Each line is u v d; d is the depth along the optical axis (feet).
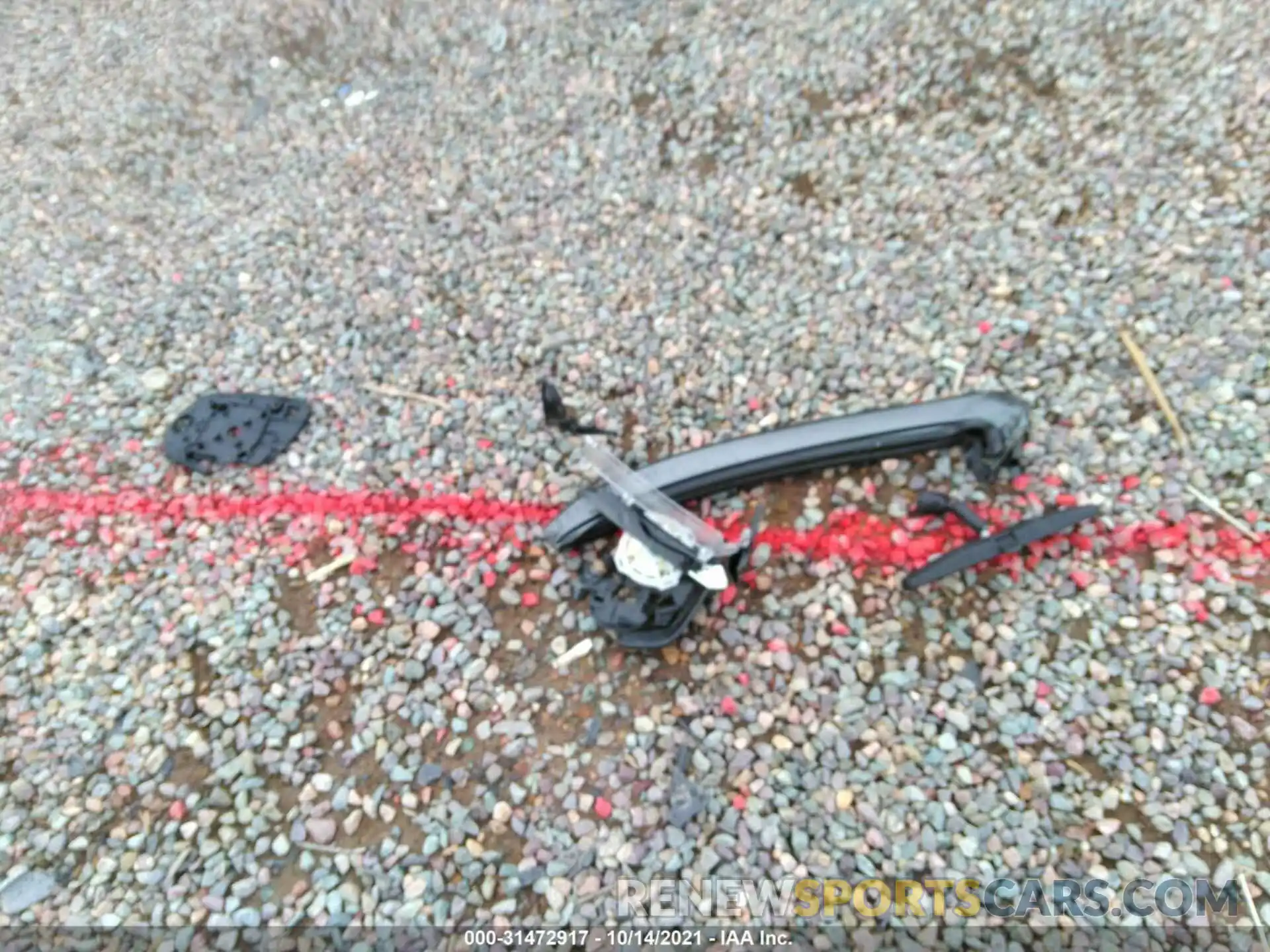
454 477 10.07
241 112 13.66
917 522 9.34
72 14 15.51
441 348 11.02
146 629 9.41
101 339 11.57
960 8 13.30
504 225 11.99
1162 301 10.32
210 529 10.01
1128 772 7.89
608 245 11.65
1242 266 10.44
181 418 10.69
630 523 8.75
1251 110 11.63
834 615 8.88
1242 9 12.56
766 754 8.23
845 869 7.69
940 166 11.80
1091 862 7.56
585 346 10.85
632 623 8.54
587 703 8.66
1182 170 11.28
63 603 9.68
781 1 13.75
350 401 10.73
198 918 7.92
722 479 9.45
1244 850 7.52
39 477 10.53
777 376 10.38
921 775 8.04
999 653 8.56
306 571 9.66
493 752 8.48
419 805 8.29
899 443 9.39
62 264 12.33
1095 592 8.75
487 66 13.67
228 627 9.36
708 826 7.96
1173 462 9.34
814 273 11.10
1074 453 9.52
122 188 13.04
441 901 7.84
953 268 10.91
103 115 13.92
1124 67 12.34
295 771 8.53
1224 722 8.05
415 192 12.44
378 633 9.20
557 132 12.80
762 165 12.13
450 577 9.46
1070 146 11.72
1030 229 11.09
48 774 8.69
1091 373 9.99
